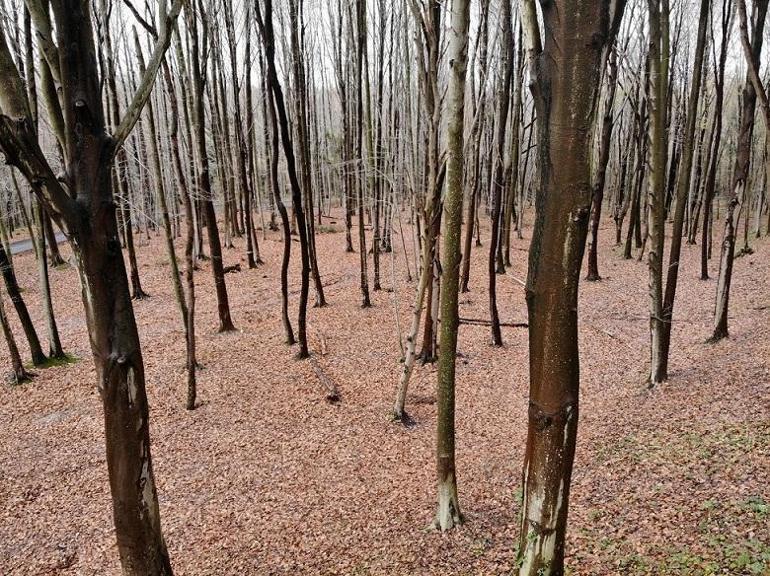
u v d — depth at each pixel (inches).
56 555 252.1
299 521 264.8
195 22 441.1
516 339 511.8
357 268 826.2
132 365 126.0
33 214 466.0
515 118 668.7
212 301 682.2
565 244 88.8
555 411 96.7
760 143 998.4
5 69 102.2
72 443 352.2
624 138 1081.4
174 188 989.2
